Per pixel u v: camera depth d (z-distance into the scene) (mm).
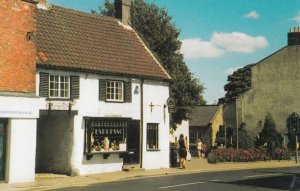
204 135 60719
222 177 22469
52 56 22969
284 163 34219
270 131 42500
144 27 40062
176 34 41562
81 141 23516
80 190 17250
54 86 22750
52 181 20484
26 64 20438
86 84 24094
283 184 19250
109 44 27250
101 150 24422
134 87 26734
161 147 28172
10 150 19688
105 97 25000
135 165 26500
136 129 26828
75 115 23250
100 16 28781
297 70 49125
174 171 25641
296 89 49062
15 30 20016
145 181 20594
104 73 24844
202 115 62188
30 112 20406
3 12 19516
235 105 53781
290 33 49781
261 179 21438
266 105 50656
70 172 22906
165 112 28688
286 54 49906
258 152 36250
